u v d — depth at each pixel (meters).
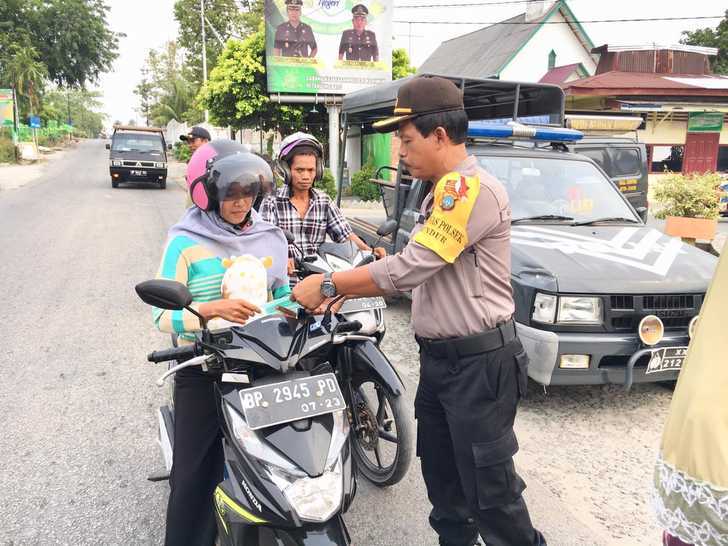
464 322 2.08
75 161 36.00
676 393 1.30
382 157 17.92
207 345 2.10
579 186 5.16
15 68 40.78
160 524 2.88
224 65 16.50
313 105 17.14
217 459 2.40
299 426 2.00
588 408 4.19
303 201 4.12
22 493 3.09
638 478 3.34
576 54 23.42
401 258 2.00
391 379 3.05
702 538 1.23
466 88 6.00
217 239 2.31
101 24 44.66
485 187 1.98
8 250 9.13
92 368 4.70
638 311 3.76
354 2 16.14
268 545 1.98
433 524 2.51
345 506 2.03
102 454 3.47
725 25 30.92
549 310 3.75
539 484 3.27
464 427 2.12
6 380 4.45
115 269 8.05
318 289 2.06
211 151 2.30
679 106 16.45
